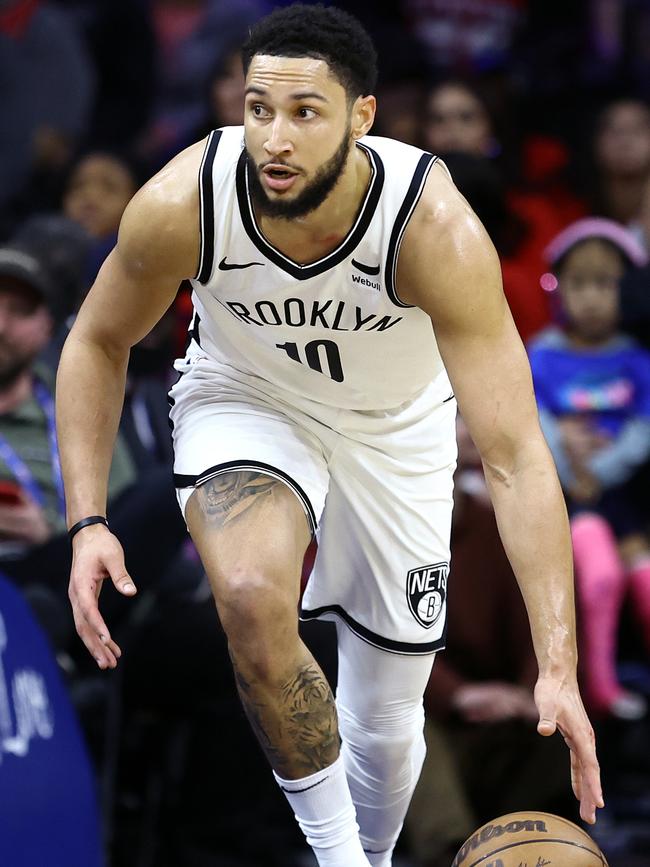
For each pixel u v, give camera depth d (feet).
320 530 28.14
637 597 47.24
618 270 51.06
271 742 25.34
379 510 27.73
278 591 24.84
